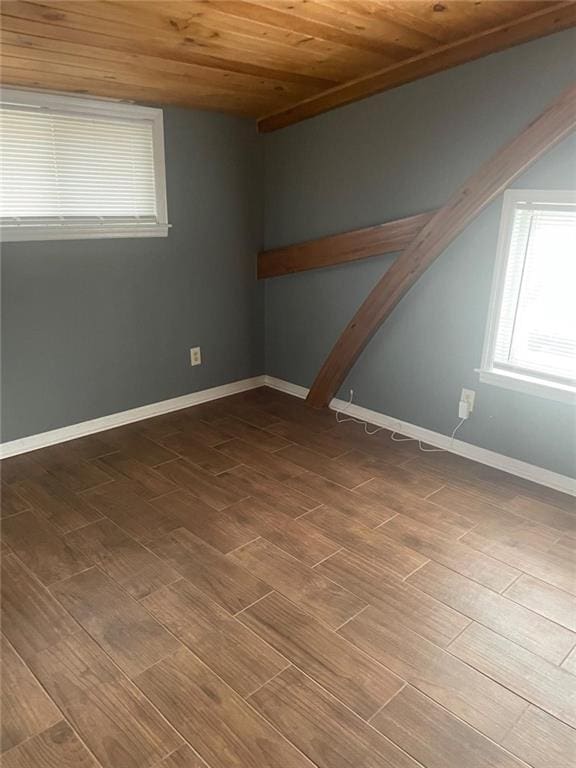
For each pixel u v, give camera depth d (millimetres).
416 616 2025
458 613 2041
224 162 3799
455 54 2742
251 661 1829
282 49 2609
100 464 3137
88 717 1632
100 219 3283
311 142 3645
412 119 3076
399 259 3207
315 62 2840
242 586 2176
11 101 2834
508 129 2719
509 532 2521
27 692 1711
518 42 2551
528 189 2709
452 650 1876
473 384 3139
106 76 2768
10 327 3086
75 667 1802
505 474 3047
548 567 2289
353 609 2059
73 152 3109
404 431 3557
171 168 3533
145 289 3607
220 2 2045
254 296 4262
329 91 3346
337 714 1644
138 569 2266
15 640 1906
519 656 1853
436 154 3021
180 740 1565
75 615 2020
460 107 2863
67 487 2885
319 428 3650
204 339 4023
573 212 2617
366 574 2244
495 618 2016
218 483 2941
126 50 2451
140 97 3188
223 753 1529
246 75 2949
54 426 3379
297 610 2053
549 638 1927
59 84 2848
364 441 3455
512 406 2988
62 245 3184
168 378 3883
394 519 2621
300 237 3914
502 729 1599
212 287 3969
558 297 2762
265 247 4207
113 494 2824
